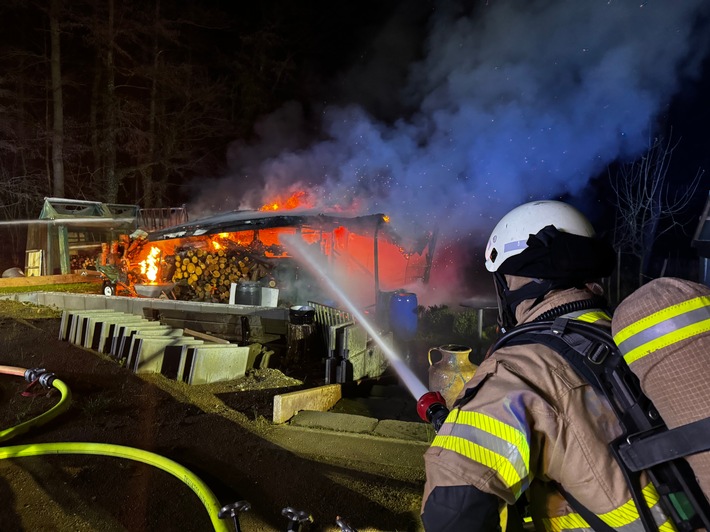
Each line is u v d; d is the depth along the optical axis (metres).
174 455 4.04
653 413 1.11
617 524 1.13
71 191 26.70
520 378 1.20
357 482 3.63
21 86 23.59
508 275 1.48
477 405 1.21
